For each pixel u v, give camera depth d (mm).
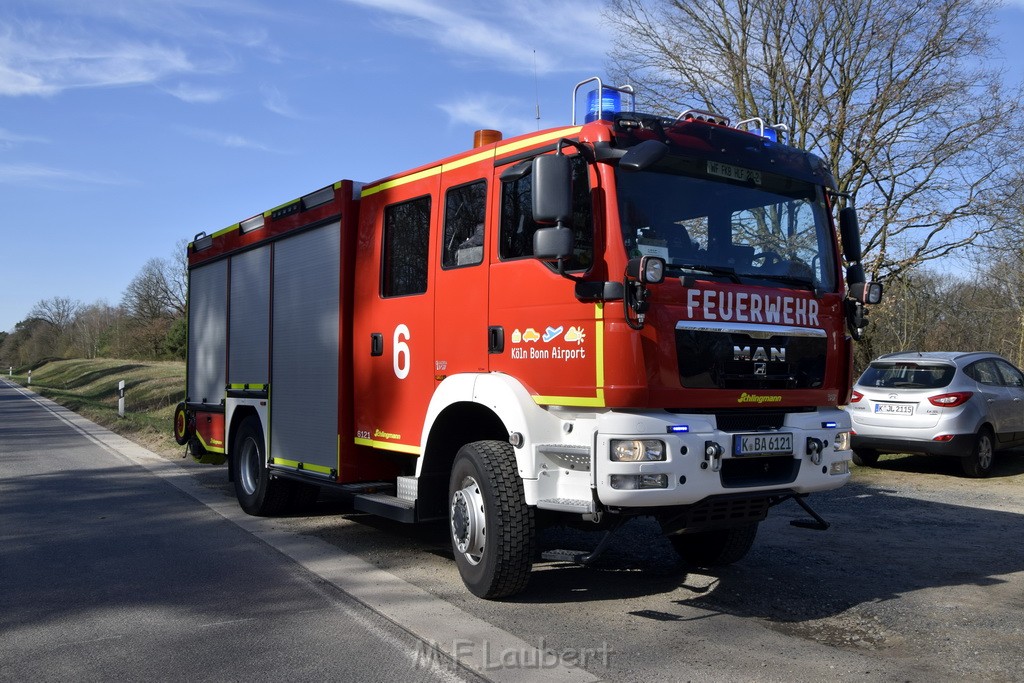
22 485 10586
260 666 4211
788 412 5332
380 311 6664
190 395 10656
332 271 7191
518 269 5289
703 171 5215
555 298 5008
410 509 5891
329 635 4688
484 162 5715
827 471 5281
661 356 4688
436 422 5934
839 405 5633
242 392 8812
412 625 4852
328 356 7188
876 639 4703
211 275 10039
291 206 7977
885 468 11602
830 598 5508
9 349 138250
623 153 4781
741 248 5289
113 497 9633
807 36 18312
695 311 4859
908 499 9211
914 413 10750
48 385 58188
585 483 4785
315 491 8469
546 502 4938
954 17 17359
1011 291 19656
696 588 5719
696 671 4152
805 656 4395
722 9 19344
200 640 4609
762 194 5480
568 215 4703
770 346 5180
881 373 11383
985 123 17250
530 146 5363
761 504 5195
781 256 5492
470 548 5371
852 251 5867
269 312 8359
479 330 5605
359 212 7078
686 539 6348
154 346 88438
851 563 6430
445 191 6070
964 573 6145
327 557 6574
